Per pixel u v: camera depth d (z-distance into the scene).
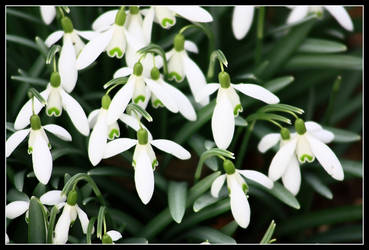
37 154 0.44
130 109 0.45
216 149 0.44
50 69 0.50
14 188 0.48
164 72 0.47
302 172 0.52
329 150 0.45
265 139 0.47
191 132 0.49
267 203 0.51
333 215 0.50
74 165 0.51
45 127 0.45
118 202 0.52
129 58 0.46
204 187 0.46
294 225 0.51
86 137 0.49
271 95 0.44
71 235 0.47
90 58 0.45
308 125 0.46
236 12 0.50
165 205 0.51
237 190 0.44
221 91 0.44
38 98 0.43
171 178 0.52
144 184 0.43
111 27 0.46
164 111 0.50
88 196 0.47
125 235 0.50
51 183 0.48
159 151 0.52
